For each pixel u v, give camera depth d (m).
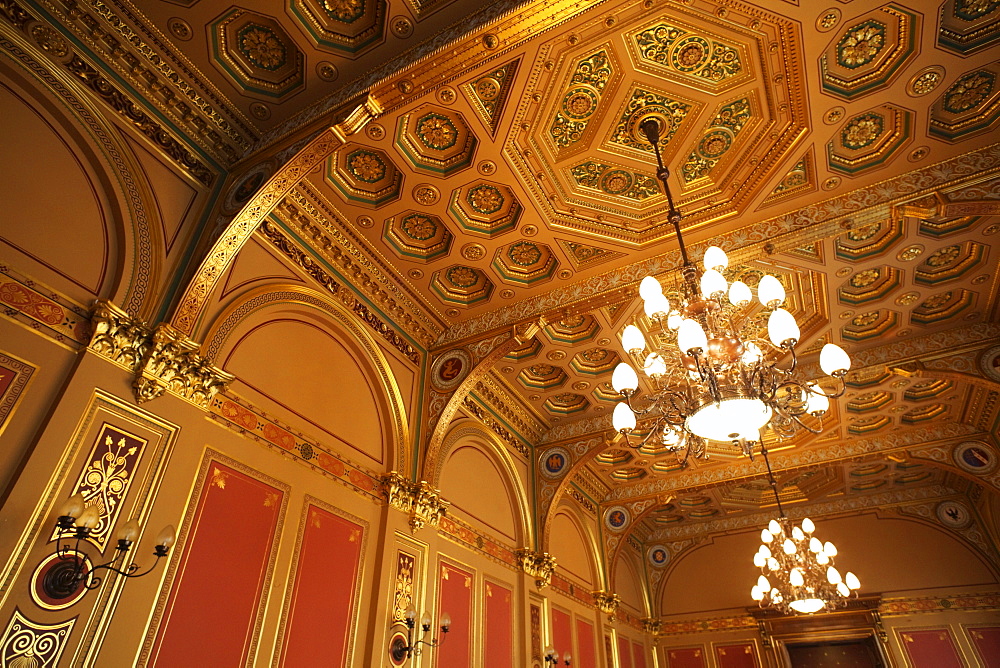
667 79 4.99
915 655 11.54
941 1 4.37
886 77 4.91
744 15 4.47
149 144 4.69
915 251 6.72
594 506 12.02
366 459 6.20
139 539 3.77
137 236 4.38
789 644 12.90
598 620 10.68
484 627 7.31
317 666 4.81
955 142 5.48
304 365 5.71
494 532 8.33
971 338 7.87
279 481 5.00
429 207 6.13
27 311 3.58
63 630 3.28
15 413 3.38
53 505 3.38
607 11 4.41
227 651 4.13
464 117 5.21
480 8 4.38
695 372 4.14
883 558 12.59
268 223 5.61
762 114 5.27
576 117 5.31
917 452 10.02
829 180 5.87
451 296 7.44
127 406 3.94
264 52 4.87
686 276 4.71
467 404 8.43
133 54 4.58
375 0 4.47
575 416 9.98
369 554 5.80
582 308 7.09
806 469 10.77
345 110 4.73
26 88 3.93
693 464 11.32
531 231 6.42
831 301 7.49
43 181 3.88
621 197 6.13
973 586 11.62
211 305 4.77
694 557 14.47
